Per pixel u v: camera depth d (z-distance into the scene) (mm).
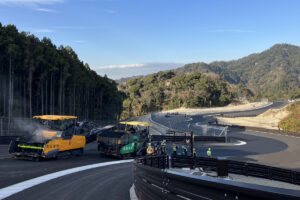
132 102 153500
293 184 14102
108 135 18094
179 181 3514
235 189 2371
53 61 47031
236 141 37969
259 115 87125
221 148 31047
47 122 16391
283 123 59469
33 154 14492
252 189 2172
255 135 45594
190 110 126812
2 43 37594
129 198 7574
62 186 9180
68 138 16141
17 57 40250
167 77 199125
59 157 15703
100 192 8367
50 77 48312
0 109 41844
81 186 9227
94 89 71812
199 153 27031
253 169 16141
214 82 166000
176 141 34844
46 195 7926
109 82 88375
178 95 154125
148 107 153250
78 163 14992
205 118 80438
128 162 16719
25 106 43969
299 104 75188
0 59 39062
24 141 15195
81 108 62875
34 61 42875
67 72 49906
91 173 12039
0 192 8227
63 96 50719
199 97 149375
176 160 17453
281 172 14758
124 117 128500
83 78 59688
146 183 5250
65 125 17203
